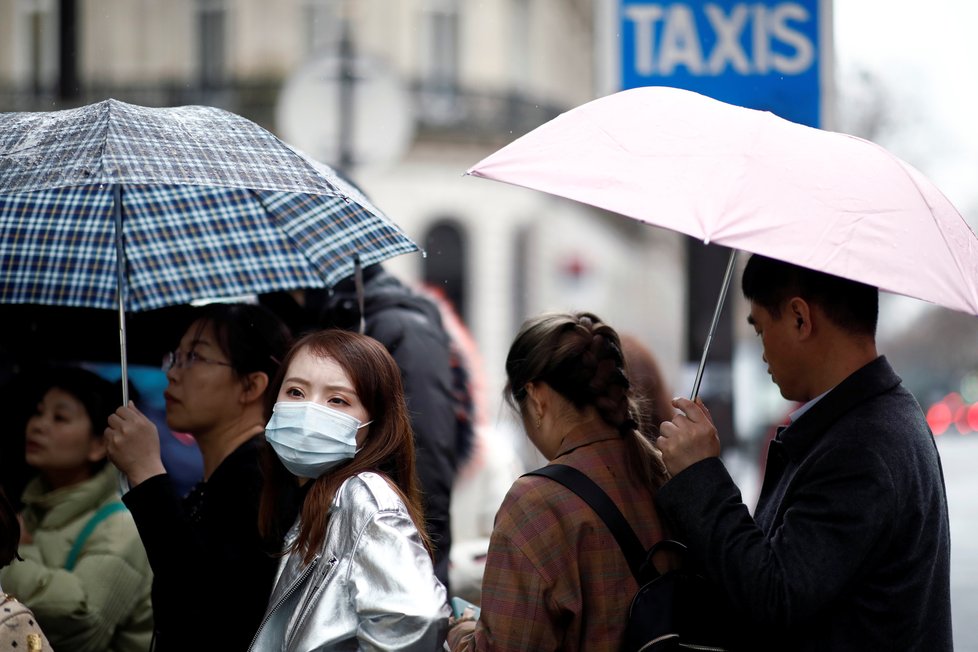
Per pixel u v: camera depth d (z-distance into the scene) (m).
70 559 8.23
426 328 8.62
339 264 7.89
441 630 5.69
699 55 11.02
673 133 5.82
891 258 5.50
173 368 7.63
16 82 47.56
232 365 7.55
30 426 8.40
